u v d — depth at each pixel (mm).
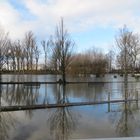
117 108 16344
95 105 17547
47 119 12719
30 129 10617
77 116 13602
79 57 50094
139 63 56000
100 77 52188
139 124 11680
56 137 9367
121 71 54562
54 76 56000
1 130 10406
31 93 25391
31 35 54656
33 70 59781
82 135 9711
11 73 55938
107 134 9930
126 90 26828
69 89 29672
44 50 61938
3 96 22828
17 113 14312
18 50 53750
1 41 34719
